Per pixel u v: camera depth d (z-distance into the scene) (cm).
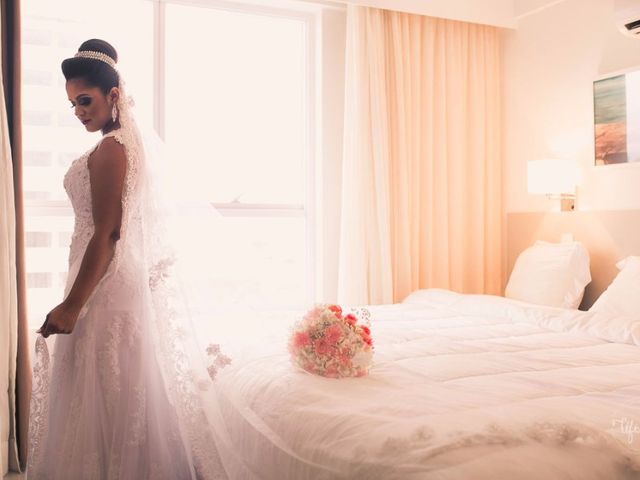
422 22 367
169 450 162
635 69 294
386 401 148
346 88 353
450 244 377
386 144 353
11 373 250
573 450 114
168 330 167
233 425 177
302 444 140
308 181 368
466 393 153
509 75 384
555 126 347
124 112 169
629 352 205
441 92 369
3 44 262
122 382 158
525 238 371
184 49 337
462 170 377
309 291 370
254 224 357
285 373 177
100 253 156
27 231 296
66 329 150
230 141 350
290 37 366
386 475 114
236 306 194
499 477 105
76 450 152
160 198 175
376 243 357
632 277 262
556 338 231
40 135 301
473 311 292
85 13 309
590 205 323
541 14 357
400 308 308
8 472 251
